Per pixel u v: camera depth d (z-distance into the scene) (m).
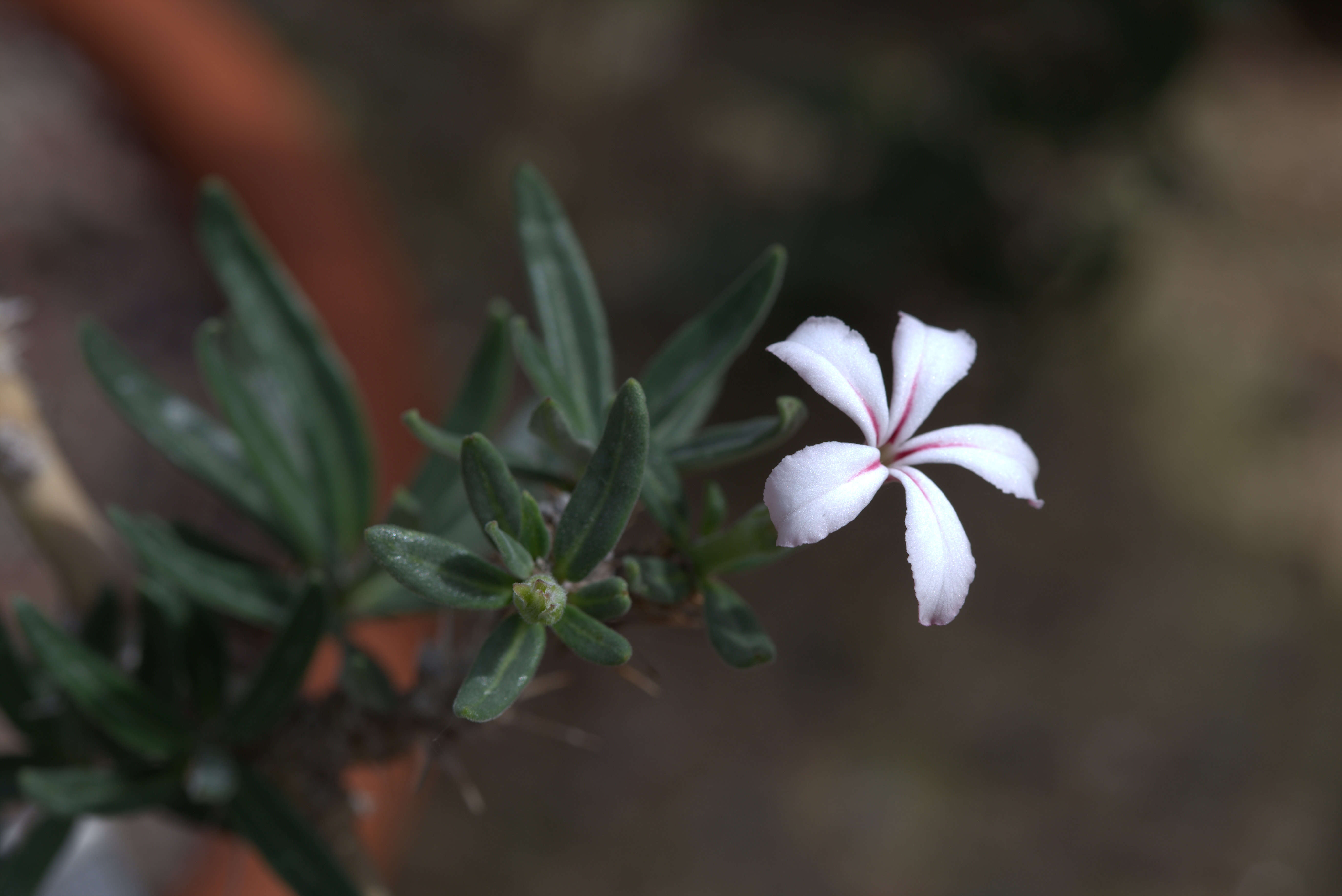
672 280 0.64
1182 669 0.61
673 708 0.57
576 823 0.53
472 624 0.35
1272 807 0.57
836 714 0.58
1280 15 0.88
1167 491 0.66
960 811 0.56
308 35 0.70
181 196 0.49
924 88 0.64
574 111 0.73
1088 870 0.55
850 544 0.62
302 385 0.33
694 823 0.54
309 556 0.33
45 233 0.47
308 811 0.32
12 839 0.36
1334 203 0.78
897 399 0.28
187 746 0.32
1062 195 0.62
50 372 0.44
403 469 0.42
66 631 0.32
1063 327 0.68
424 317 0.64
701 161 0.72
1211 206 0.70
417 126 0.70
